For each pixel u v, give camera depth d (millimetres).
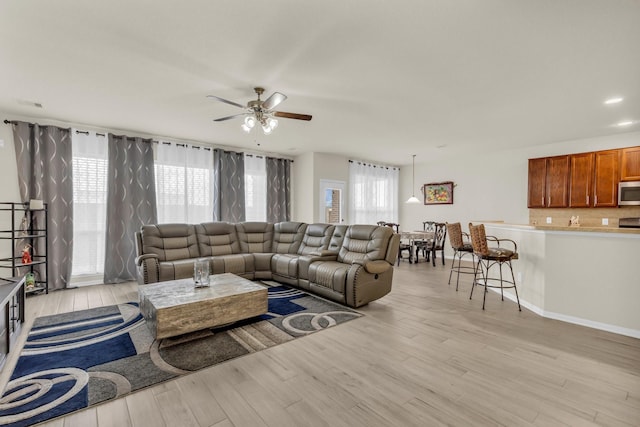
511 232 4008
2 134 4094
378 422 1640
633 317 2744
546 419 1654
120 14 2006
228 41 2330
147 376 2096
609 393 1890
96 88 3221
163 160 5359
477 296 4062
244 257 4828
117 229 4855
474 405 1774
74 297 4031
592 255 2969
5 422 1632
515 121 4320
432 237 6172
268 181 6688
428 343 2604
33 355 2410
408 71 2807
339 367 2209
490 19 2047
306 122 4445
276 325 3014
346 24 2111
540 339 2680
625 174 4742
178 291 3027
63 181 4461
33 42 2340
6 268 3992
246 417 1683
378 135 5195
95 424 1628
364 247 4062
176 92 3322
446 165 7586
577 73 2820
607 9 1928
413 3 1891
